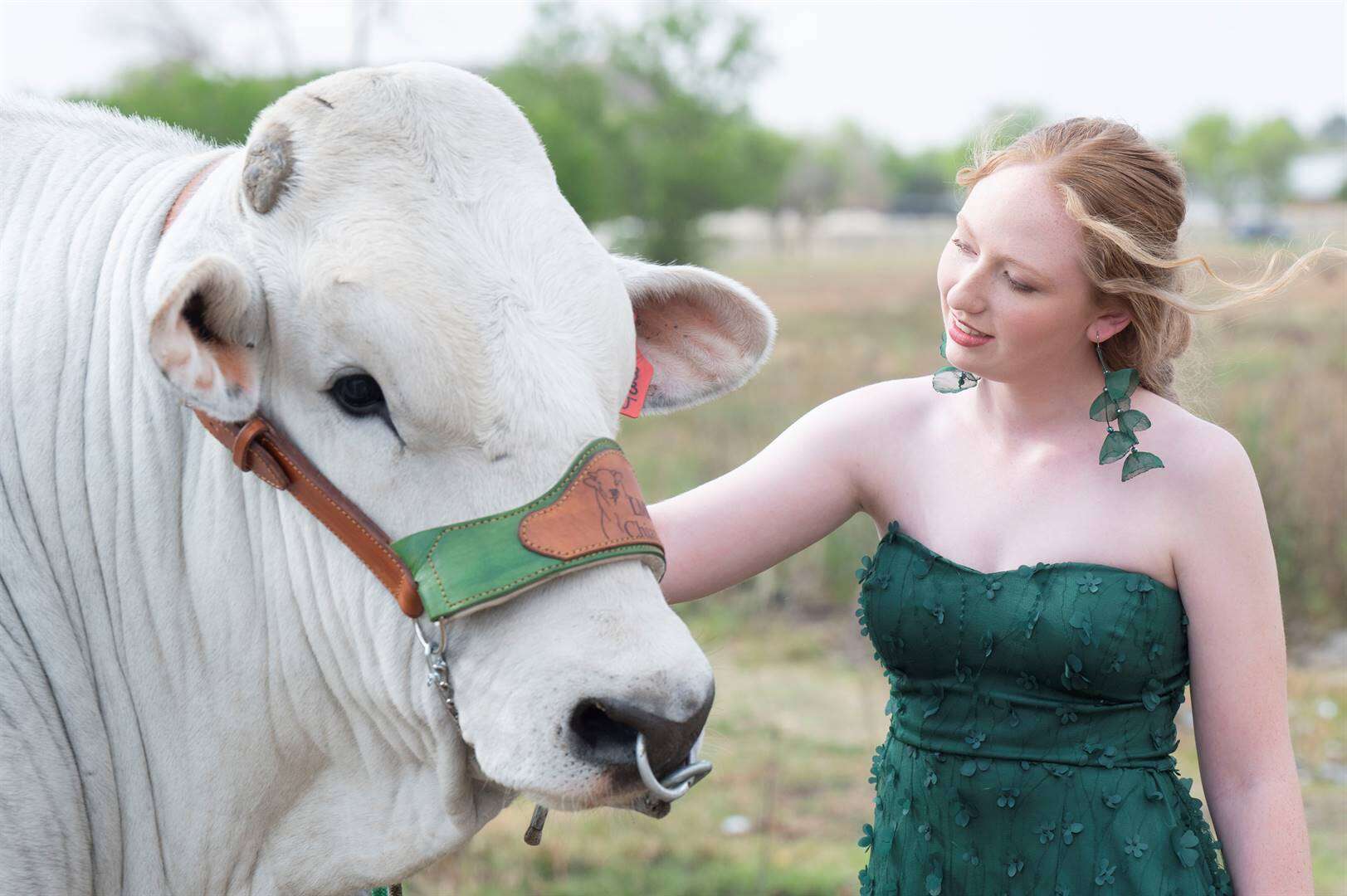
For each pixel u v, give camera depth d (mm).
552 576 1852
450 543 1888
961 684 2240
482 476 1905
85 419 2129
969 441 2361
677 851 4777
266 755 2170
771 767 5543
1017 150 2217
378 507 1957
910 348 17203
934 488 2363
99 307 2154
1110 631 2141
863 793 5387
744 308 2391
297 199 1940
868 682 6801
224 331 1894
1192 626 2197
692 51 37406
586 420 1934
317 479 1979
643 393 2400
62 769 2039
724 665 6957
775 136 39281
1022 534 2254
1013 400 2291
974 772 2219
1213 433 2205
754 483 2447
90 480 2117
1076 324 2184
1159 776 2215
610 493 1904
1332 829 5098
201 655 2137
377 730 2131
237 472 2090
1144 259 2084
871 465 2432
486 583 1854
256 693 2137
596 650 1837
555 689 1839
